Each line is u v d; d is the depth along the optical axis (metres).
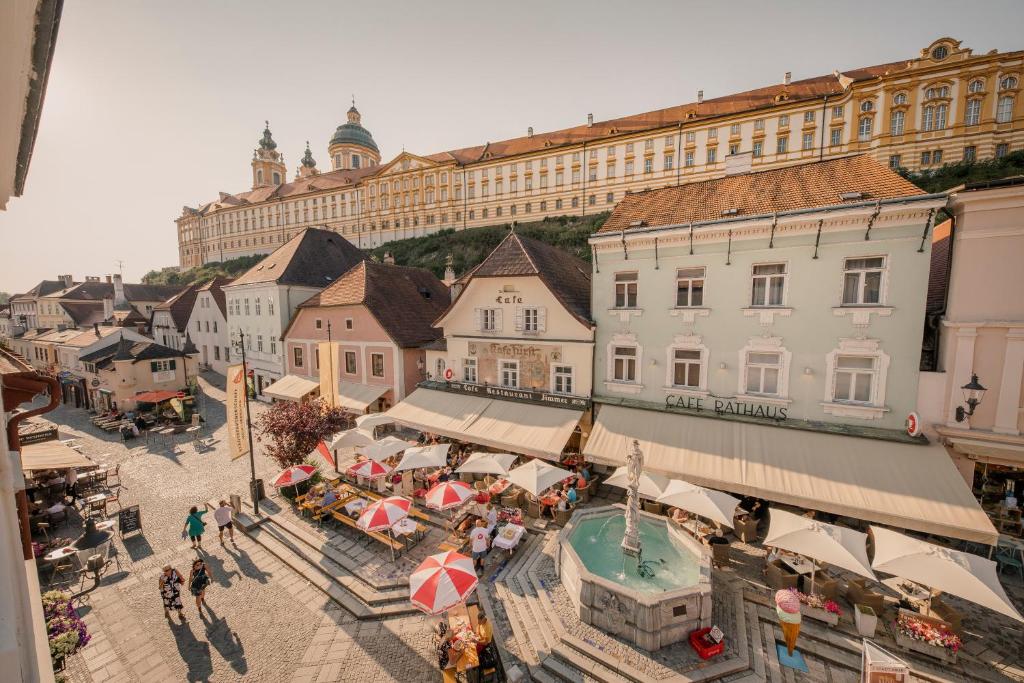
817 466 13.72
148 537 16.47
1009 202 12.15
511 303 21.11
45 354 47.72
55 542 15.58
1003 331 12.44
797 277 14.93
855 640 10.55
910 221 13.29
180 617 12.36
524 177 73.31
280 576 14.21
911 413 13.53
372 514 13.92
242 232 105.88
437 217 80.81
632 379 18.50
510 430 19.19
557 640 10.77
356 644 11.35
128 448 26.16
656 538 13.85
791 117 56.72
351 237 90.12
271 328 35.31
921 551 10.44
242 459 24.22
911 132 51.06
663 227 16.78
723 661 9.95
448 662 9.96
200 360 49.19
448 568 10.83
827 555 10.96
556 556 13.56
